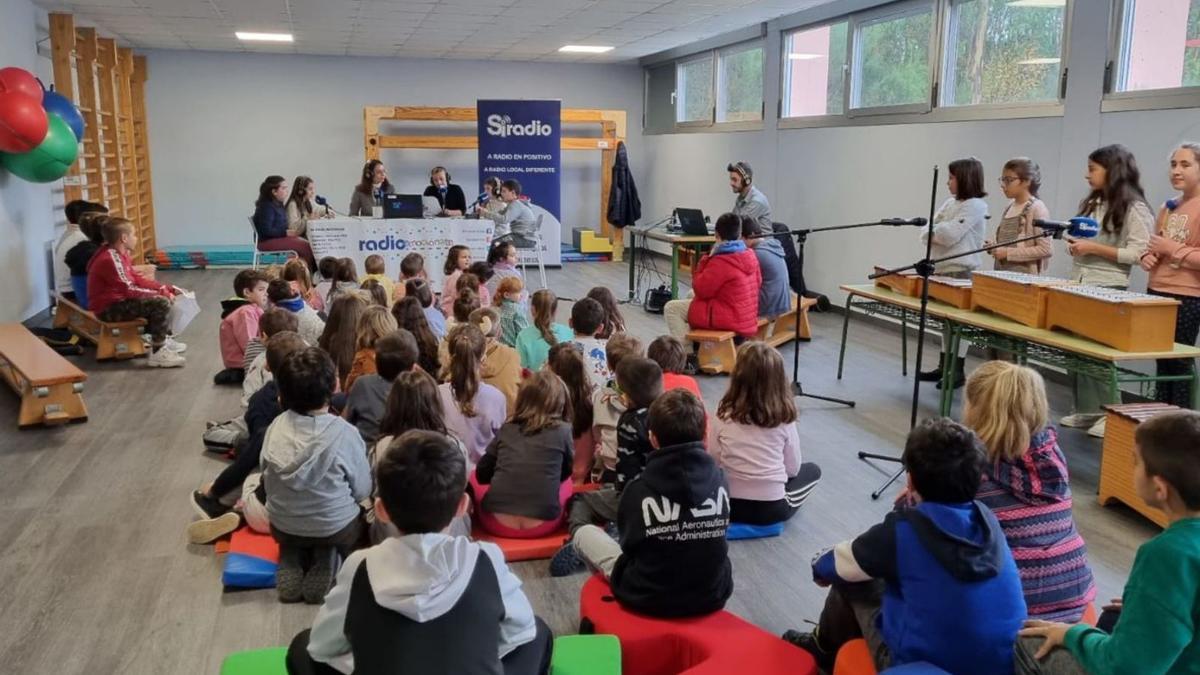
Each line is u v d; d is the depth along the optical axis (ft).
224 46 34.63
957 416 15.38
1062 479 7.00
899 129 23.39
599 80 41.14
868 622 6.84
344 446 8.86
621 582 7.88
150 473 12.60
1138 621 4.86
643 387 9.68
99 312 19.01
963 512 6.03
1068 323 12.23
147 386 17.20
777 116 29.89
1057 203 18.19
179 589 9.27
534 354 14.26
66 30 23.41
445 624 4.97
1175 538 4.86
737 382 10.45
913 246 23.00
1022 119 19.08
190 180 36.96
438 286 26.02
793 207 29.07
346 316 13.66
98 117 26.96
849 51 25.66
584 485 11.21
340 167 38.42
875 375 18.54
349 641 5.13
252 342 15.03
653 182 41.37
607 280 32.37
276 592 9.23
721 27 29.50
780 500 10.54
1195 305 12.59
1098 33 16.94
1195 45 15.12
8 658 7.97
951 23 21.68
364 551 5.35
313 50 35.94
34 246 23.09
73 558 9.94
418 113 36.86
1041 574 6.78
